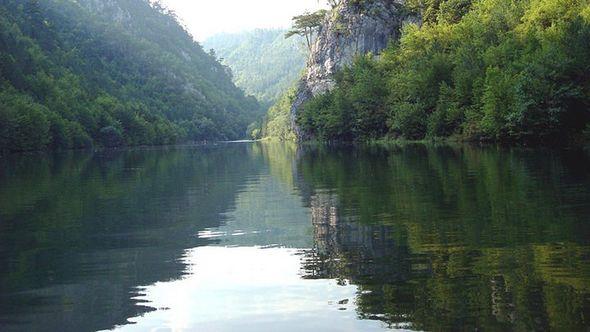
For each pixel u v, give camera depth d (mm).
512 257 10125
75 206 21250
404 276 9398
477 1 91000
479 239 11812
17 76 117875
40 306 8766
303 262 10922
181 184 29891
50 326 7863
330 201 19844
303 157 54969
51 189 28172
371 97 90000
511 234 12086
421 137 76562
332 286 9141
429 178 24969
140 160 62188
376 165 35625
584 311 7277
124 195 24797
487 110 50844
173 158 66250
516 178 22797
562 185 19688
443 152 45781
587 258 9734
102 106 146750
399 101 82312
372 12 122375
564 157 32656
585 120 44938
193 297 9023
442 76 74188
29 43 147250
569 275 8805
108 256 12266
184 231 15242
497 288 8391
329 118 99062
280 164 45156
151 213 18969
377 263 10406
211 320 7930
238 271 10539
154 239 14172
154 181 32219
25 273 10906
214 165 48188
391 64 96562
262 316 7961
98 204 21750
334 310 7984
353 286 9055
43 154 91188
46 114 107562
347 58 126250
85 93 148625
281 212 18094
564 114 44281
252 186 27438
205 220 17141
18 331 7711
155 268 11055
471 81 64000
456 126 66562
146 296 9156
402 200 18578
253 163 48875
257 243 13125
